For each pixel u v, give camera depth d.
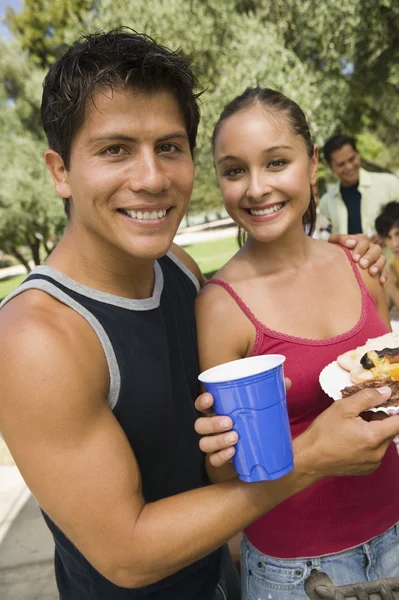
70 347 1.05
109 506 1.01
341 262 1.70
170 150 1.16
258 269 1.59
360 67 10.36
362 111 13.20
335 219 5.52
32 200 14.55
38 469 1.01
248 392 0.97
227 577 1.68
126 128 1.08
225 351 1.52
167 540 1.01
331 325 1.59
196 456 1.40
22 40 16.30
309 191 1.63
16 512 3.22
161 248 1.17
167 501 1.06
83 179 1.12
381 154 21.77
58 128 1.12
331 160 5.29
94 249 1.21
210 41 9.87
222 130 1.56
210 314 1.53
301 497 1.45
